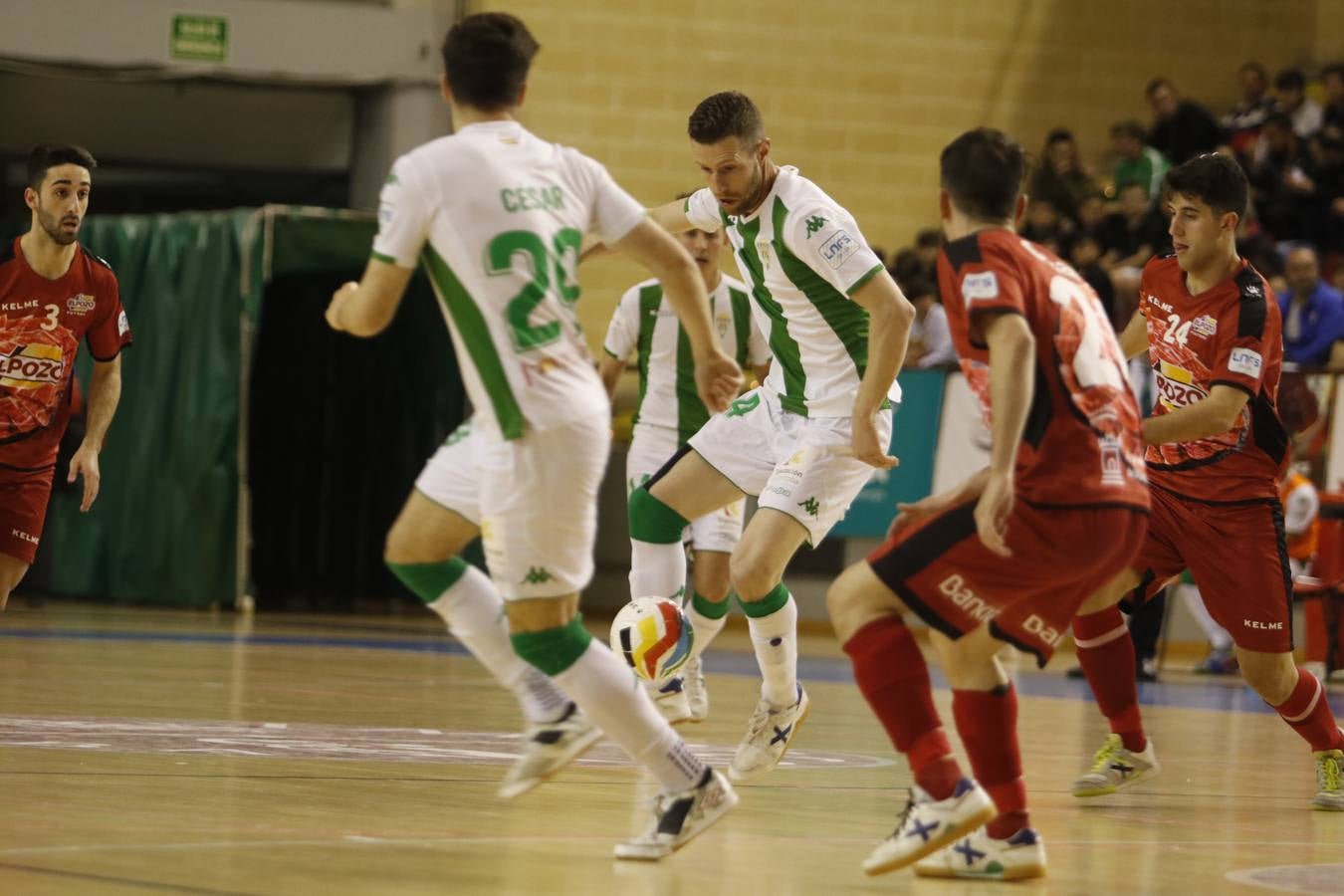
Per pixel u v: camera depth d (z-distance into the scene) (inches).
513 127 481.1
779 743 693.3
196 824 516.1
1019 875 486.3
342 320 478.6
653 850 486.0
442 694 1014.4
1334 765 687.1
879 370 628.4
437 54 1947.6
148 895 404.8
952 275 470.6
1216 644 1515.7
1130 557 481.1
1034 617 479.5
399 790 609.6
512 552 468.4
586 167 490.9
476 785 631.2
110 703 874.8
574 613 481.1
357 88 1961.1
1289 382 1053.8
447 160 466.3
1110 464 470.3
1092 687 691.4
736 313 973.8
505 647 494.6
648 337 983.6
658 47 1964.8
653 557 805.9
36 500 765.9
